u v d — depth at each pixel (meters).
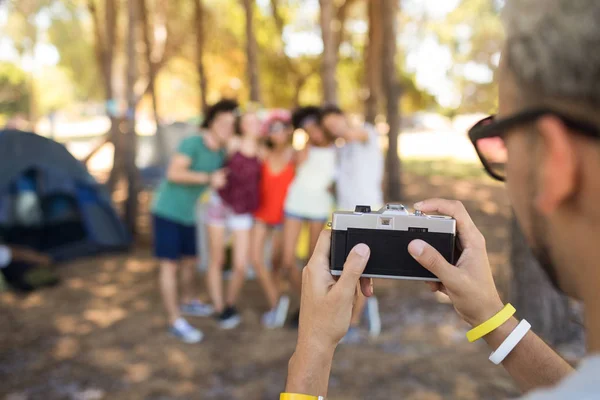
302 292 0.85
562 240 0.49
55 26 19.08
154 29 12.92
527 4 0.47
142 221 8.84
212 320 4.82
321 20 5.69
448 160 19.03
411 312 4.83
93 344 4.30
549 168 0.46
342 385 3.56
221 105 4.29
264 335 4.50
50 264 6.04
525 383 0.83
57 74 36.69
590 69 0.42
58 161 6.48
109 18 8.16
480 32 14.77
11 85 30.11
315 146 4.48
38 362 3.99
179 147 4.27
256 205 4.59
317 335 0.80
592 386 0.42
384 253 0.84
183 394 3.55
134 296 5.44
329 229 0.89
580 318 4.04
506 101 0.50
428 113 38.94
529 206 0.50
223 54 14.88
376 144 4.36
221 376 3.79
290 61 14.12
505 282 4.86
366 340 4.26
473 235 0.87
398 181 10.01
